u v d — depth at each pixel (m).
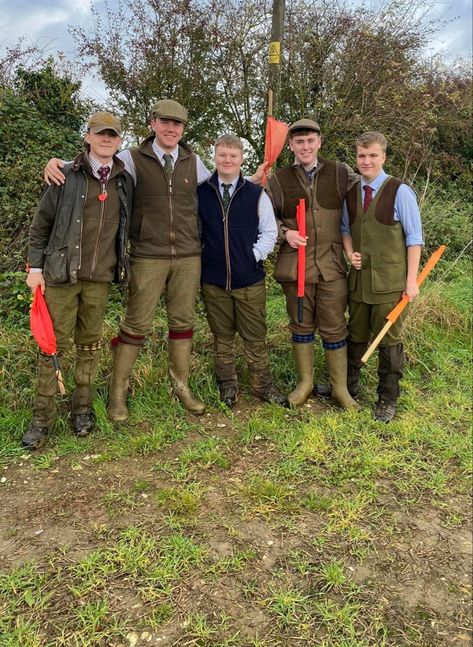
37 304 3.09
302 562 2.48
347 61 7.22
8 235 5.12
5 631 2.07
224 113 7.46
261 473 3.15
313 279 3.65
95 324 3.33
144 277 3.39
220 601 2.24
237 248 3.56
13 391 3.68
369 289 3.56
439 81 8.87
